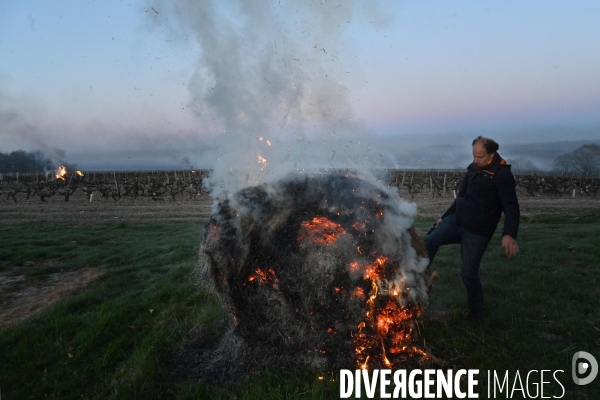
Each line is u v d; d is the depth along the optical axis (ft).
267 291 10.57
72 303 16.02
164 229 41.32
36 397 10.11
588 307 13.87
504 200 12.03
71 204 80.48
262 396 9.39
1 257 26.14
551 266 19.35
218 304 14.60
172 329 13.15
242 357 10.79
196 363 11.28
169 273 20.58
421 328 12.07
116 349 12.18
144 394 9.93
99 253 26.61
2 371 11.21
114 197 88.43
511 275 18.07
